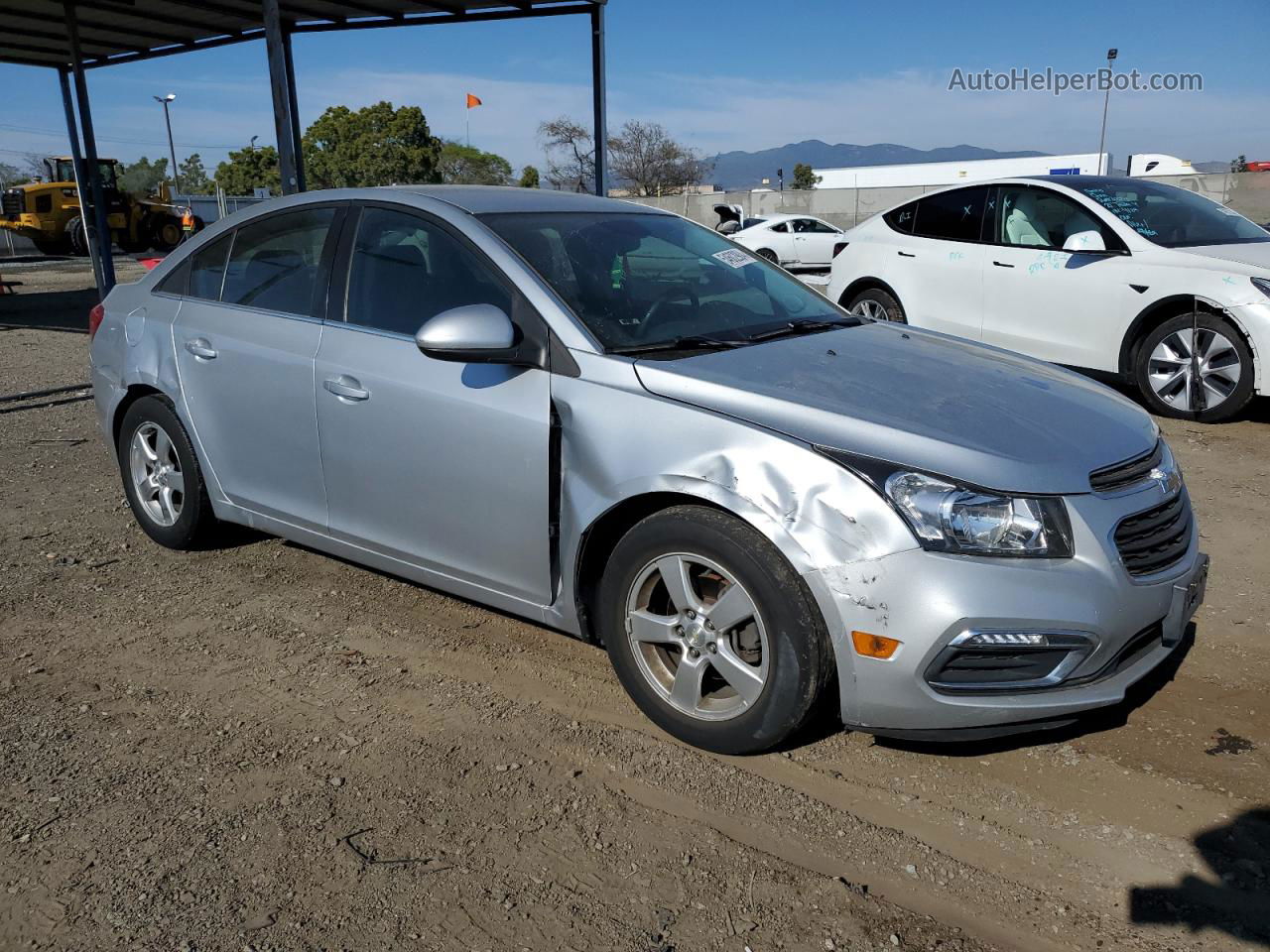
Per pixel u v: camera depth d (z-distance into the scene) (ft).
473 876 8.20
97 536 16.56
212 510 14.89
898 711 8.79
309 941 7.50
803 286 14.16
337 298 12.66
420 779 9.56
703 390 9.77
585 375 10.30
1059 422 9.87
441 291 11.68
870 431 9.09
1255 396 21.45
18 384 30.12
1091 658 8.90
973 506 8.61
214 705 11.03
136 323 15.21
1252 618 12.89
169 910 7.82
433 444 11.30
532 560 10.78
